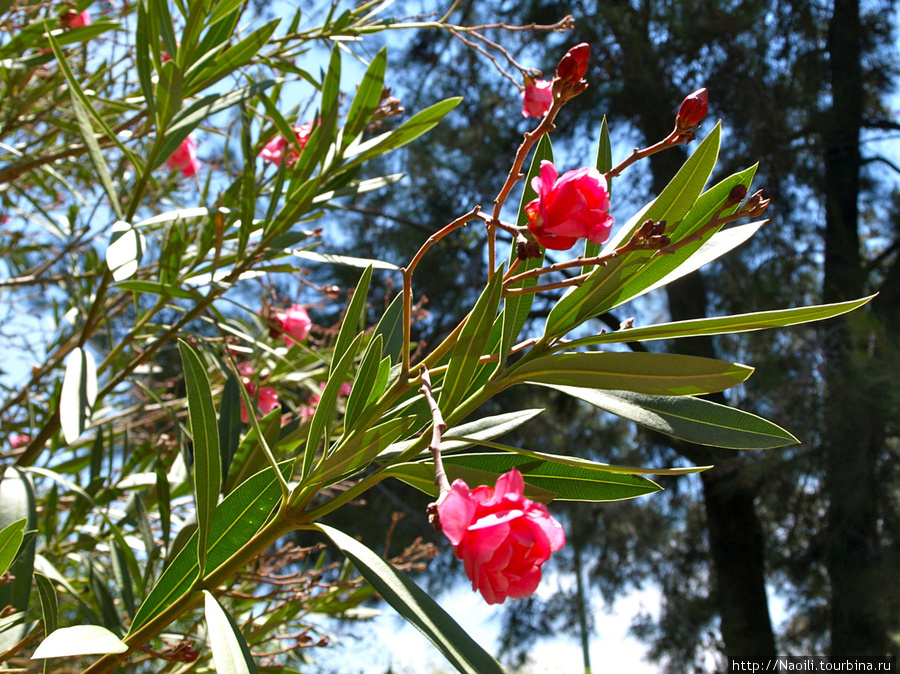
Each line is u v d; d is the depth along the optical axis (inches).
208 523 13.3
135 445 34.2
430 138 95.3
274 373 29.4
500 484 9.8
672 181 13.4
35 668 17.8
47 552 23.4
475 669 10.5
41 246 39.6
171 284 24.6
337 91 23.6
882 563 72.7
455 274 97.7
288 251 24.0
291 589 23.0
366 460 12.9
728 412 12.8
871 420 68.1
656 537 93.7
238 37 28.0
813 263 89.0
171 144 21.6
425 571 91.8
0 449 28.8
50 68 32.2
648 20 84.1
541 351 13.8
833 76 88.9
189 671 20.6
